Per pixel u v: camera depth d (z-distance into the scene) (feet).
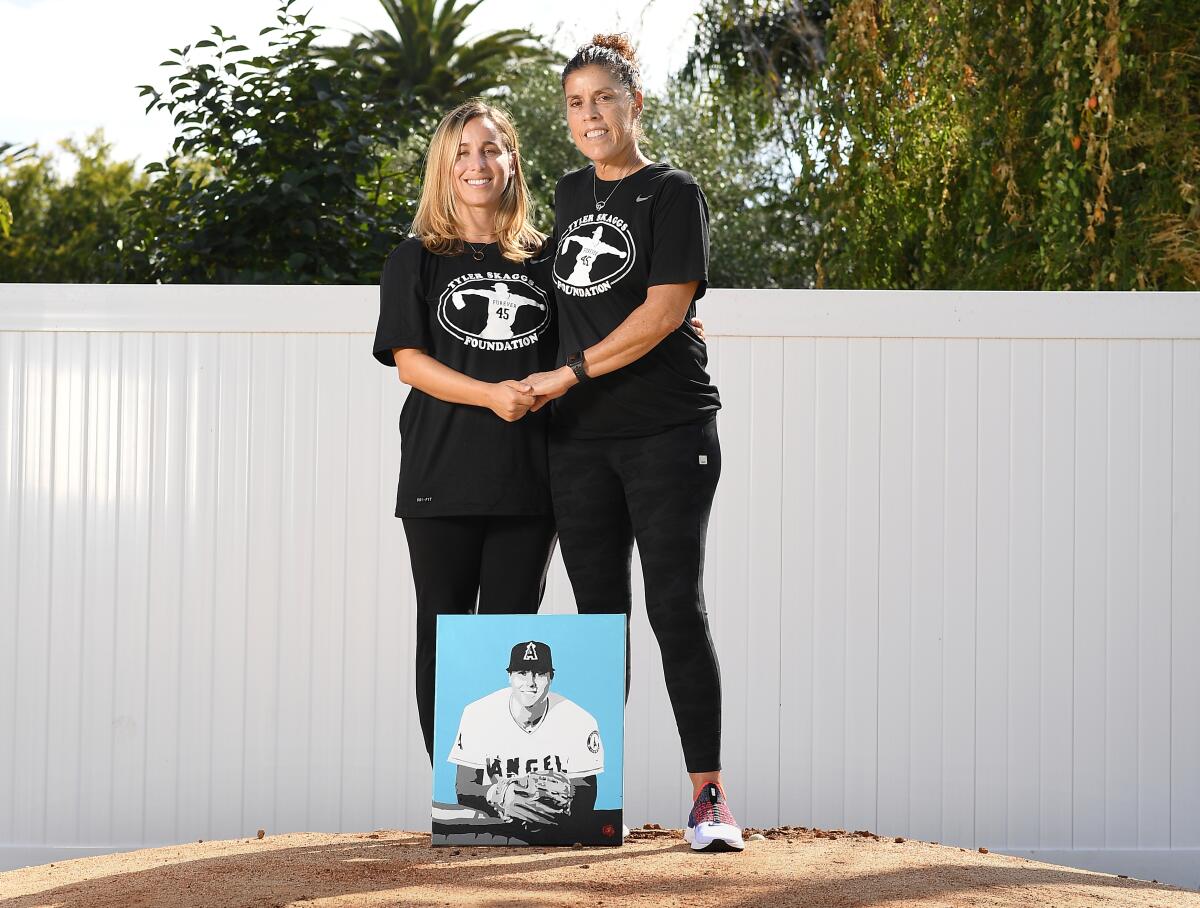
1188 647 14.76
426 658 11.12
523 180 11.62
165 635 14.73
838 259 27.71
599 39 11.16
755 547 14.84
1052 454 14.89
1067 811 14.66
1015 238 24.62
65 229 83.35
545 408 11.11
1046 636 14.78
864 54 26.89
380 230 26.03
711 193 63.36
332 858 10.27
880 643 14.79
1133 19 21.63
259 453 14.85
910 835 14.67
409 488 10.97
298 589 14.79
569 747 10.58
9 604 14.74
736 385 14.92
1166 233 21.43
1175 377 14.89
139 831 14.61
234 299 14.92
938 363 14.93
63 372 14.88
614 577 10.95
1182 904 9.65
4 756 14.64
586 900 8.48
